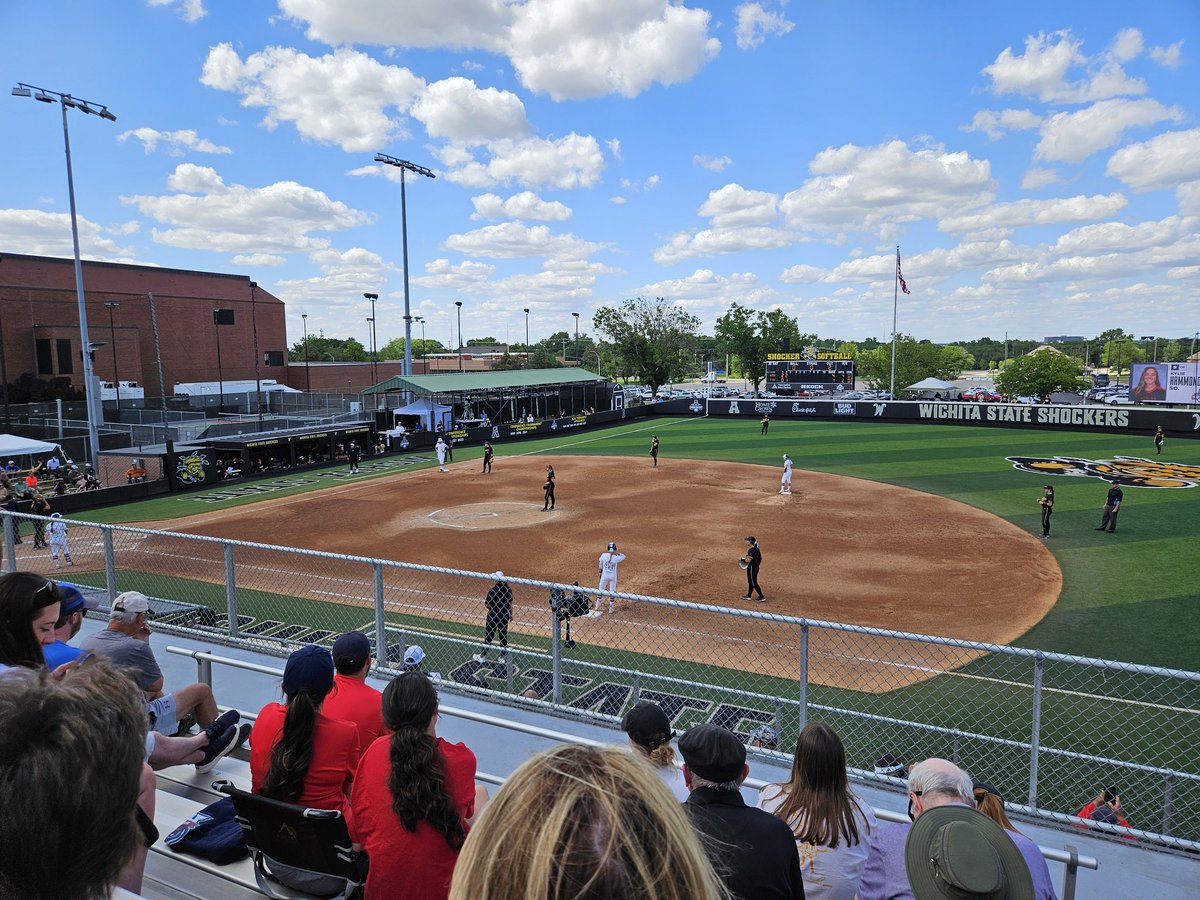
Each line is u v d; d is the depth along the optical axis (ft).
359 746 14.30
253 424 165.27
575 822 3.36
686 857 3.46
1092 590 64.08
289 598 61.57
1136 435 169.48
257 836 12.57
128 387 202.08
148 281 232.12
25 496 95.09
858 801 13.28
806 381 269.44
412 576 69.10
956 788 11.28
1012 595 63.67
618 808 3.45
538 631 54.39
